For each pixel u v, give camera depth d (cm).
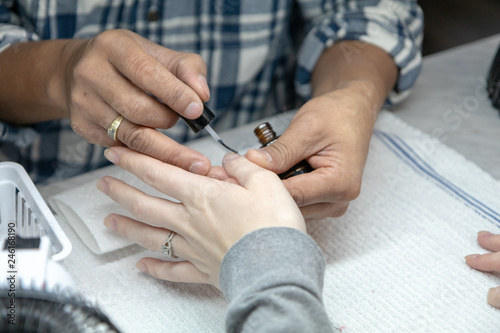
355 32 80
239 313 50
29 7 77
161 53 61
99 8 79
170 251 59
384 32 79
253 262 52
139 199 59
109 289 60
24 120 75
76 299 47
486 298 59
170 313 58
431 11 152
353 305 58
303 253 52
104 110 60
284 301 49
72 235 64
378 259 62
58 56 68
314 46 82
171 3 80
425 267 61
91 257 63
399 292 59
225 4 82
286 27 89
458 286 60
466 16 150
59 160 84
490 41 92
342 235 64
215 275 57
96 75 59
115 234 62
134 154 60
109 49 59
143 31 81
